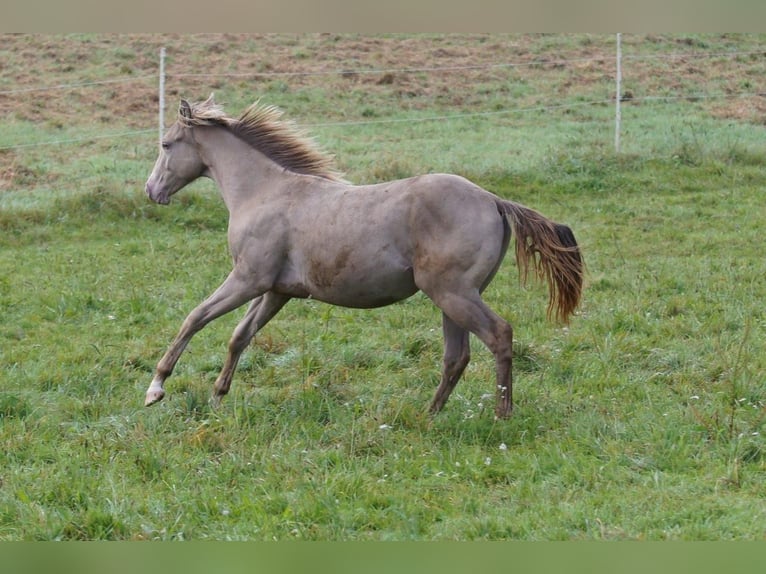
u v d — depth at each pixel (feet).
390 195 26.94
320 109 76.28
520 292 39.96
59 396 30.01
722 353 31.45
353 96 79.05
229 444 25.58
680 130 68.64
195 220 51.72
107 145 67.77
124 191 54.03
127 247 47.65
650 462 23.58
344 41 89.76
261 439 26.11
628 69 83.92
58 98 76.74
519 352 32.24
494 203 26.61
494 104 77.87
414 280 26.89
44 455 25.41
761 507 20.76
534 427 26.25
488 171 57.98
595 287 40.06
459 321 26.35
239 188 29.63
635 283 39.96
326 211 27.68
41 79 80.07
